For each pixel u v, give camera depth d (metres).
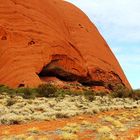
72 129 14.91
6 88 49.06
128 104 38.12
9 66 63.28
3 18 69.50
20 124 18.34
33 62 66.75
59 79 73.94
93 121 19.55
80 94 49.59
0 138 12.97
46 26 76.00
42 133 14.43
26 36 69.81
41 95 42.53
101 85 81.38
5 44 66.00
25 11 74.06
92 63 81.94
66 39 79.75
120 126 16.95
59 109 27.00
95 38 92.44
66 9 91.25
